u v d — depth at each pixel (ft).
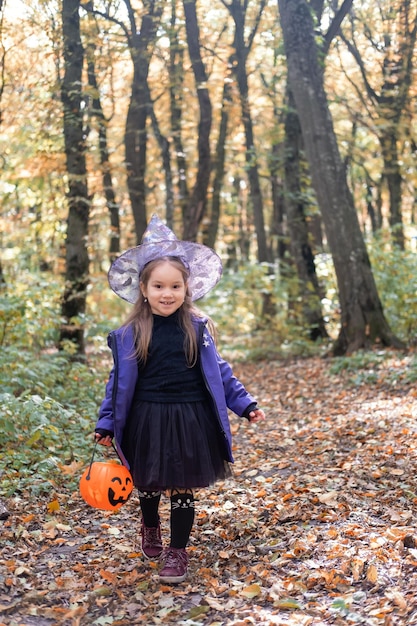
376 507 15.25
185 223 55.67
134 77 53.67
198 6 56.13
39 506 15.96
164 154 61.93
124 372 12.15
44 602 11.35
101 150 45.80
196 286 13.48
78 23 39.42
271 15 54.65
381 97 55.57
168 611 10.87
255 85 68.54
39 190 51.52
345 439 22.02
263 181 88.84
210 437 12.26
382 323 39.01
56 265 59.62
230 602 11.14
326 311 53.06
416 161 56.54
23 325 29.99
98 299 56.18
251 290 60.44
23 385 22.68
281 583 11.68
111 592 11.71
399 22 53.42
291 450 21.80
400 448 19.75
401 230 51.24
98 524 15.28
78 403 25.54
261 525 14.74
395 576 11.46
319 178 39.37
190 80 61.67
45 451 19.44
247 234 101.55
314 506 15.64
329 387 32.68
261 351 48.55
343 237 39.29
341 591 11.27
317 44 40.14
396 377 30.50
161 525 15.12
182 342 12.34
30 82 45.37
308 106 39.04
